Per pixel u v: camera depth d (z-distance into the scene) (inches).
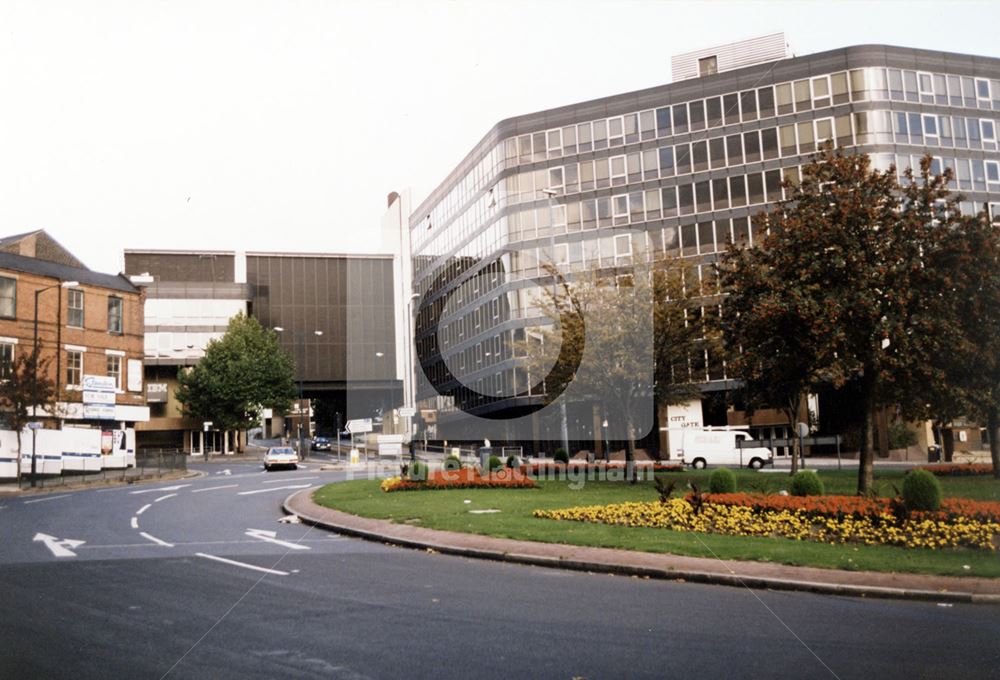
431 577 428.5
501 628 309.0
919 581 386.0
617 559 456.1
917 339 832.3
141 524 713.6
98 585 403.9
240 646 283.0
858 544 498.9
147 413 2018.9
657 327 914.1
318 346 3137.3
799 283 832.9
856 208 821.2
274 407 2699.3
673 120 2080.5
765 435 2039.9
